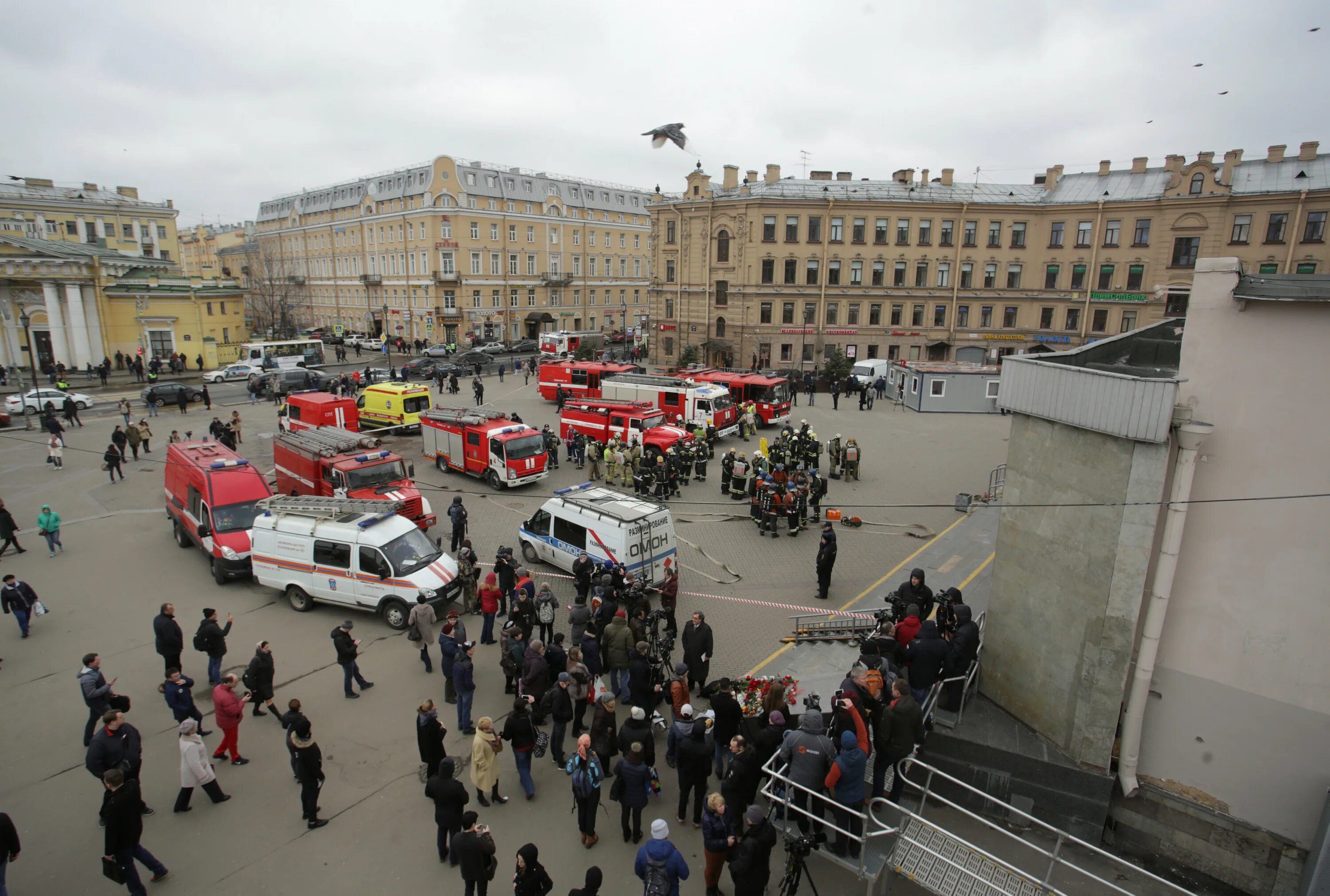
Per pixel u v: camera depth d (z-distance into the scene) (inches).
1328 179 1728.6
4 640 549.6
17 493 922.1
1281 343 323.6
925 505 881.5
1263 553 338.6
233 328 2272.4
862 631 547.8
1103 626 363.9
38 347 1898.4
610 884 329.1
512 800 388.2
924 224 2058.3
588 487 704.4
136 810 309.9
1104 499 360.8
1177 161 1828.2
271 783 398.0
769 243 2064.5
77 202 2571.4
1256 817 351.6
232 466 692.7
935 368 1620.3
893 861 330.3
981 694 448.5
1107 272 1962.4
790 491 792.9
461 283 2723.9
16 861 342.3
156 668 515.2
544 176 2992.1
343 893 325.4
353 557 580.1
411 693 489.1
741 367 2154.3
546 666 435.5
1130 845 380.8
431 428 1056.2
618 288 3334.2
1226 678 353.4
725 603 632.4
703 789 363.6
